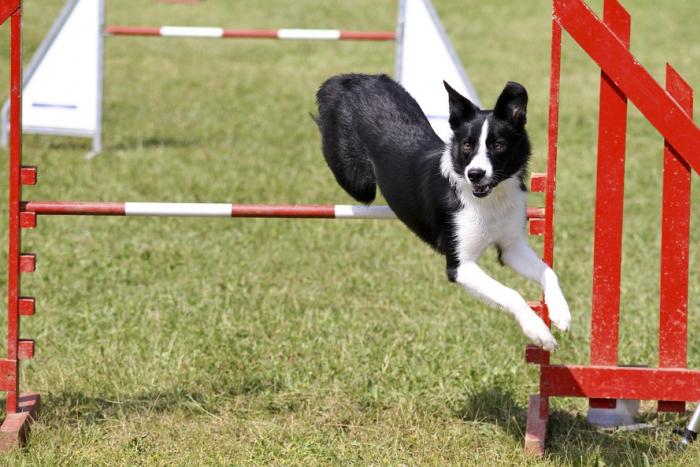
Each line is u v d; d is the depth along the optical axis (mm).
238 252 13711
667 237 7844
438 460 7918
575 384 8031
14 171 8195
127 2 39219
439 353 10133
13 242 8234
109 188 16516
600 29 7539
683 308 7895
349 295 12148
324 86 10102
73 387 9258
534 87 26422
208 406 8969
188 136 20891
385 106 9438
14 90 8086
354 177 9750
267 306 11625
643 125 22562
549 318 7879
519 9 38656
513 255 8297
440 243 8383
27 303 8273
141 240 14109
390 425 8648
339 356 10086
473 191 7887
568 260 13648
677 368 7961
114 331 10719
